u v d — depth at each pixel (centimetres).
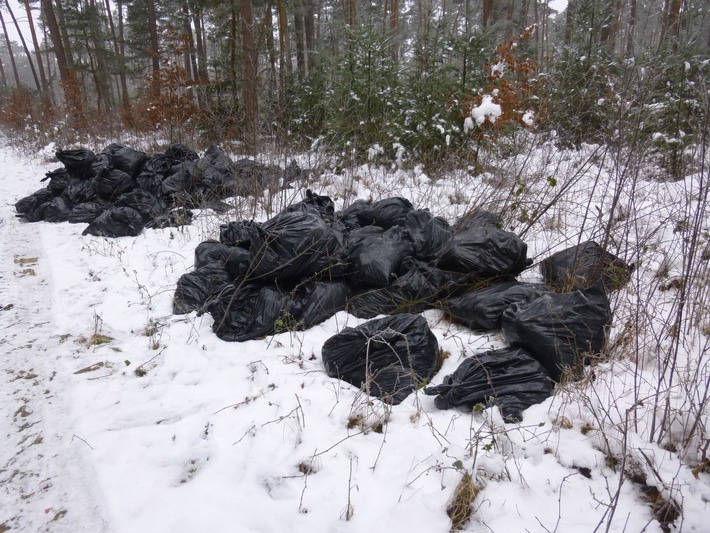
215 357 323
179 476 227
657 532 191
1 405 279
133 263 486
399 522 196
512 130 650
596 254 369
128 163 642
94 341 347
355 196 658
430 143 769
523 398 261
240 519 201
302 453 233
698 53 640
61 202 632
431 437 241
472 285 363
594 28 855
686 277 264
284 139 698
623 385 270
